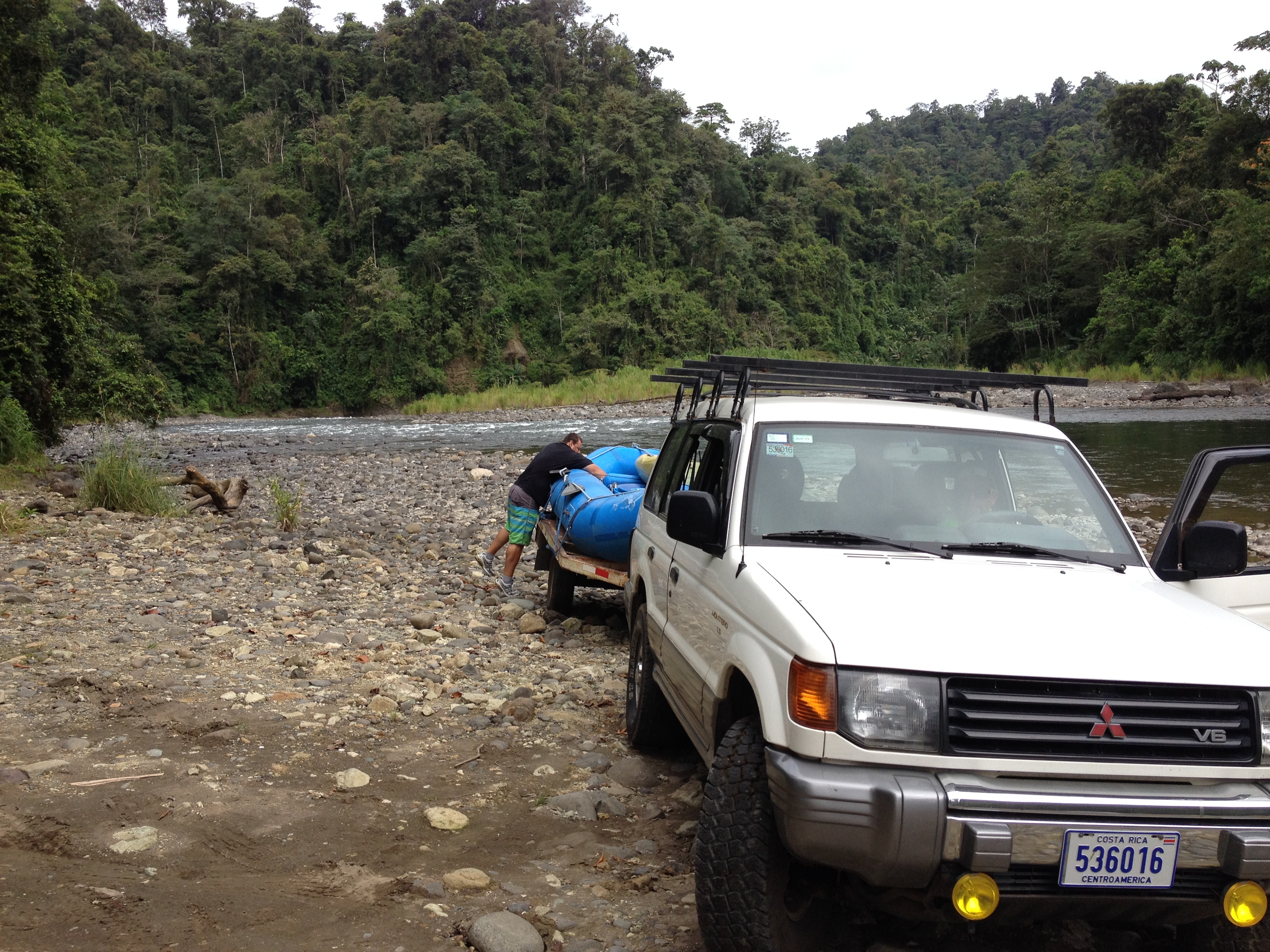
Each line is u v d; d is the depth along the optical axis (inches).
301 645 272.8
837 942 132.3
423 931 130.0
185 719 205.5
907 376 196.2
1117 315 2338.8
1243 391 1733.5
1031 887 109.1
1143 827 106.8
